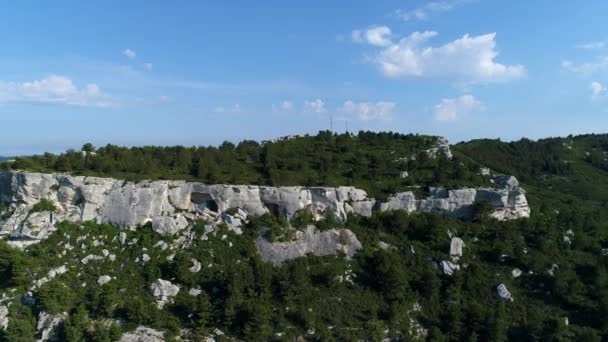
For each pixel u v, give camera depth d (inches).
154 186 3988.7
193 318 3272.6
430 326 3447.3
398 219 4146.2
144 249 3762.3
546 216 4768.7
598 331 3405.5
